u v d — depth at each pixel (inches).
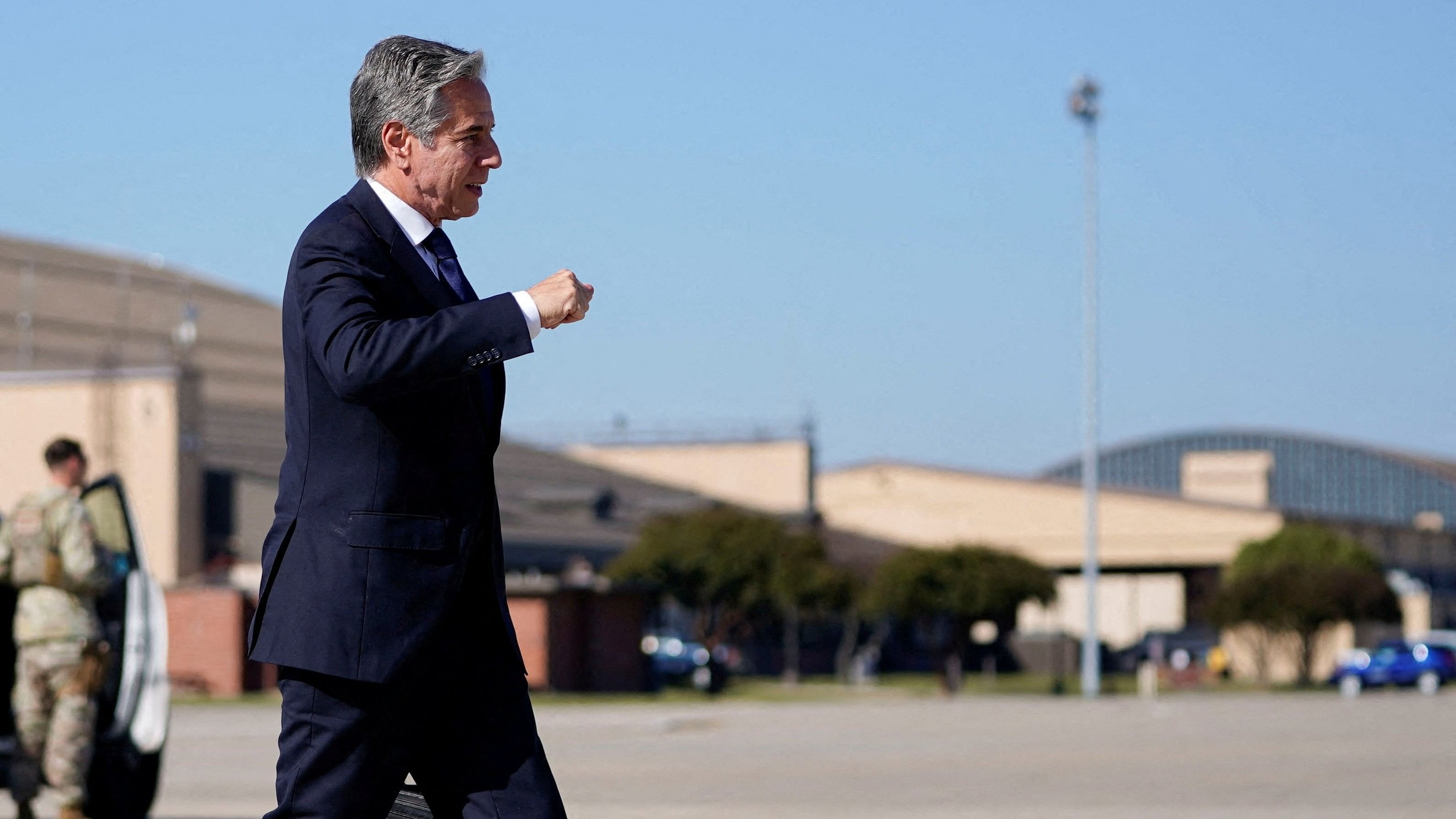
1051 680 3176.7
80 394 2153.1
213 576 2122.3
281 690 187.9
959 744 1008.2
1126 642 4037.9
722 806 600.7
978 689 2664.9
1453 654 2719.0
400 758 188.5
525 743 192.7
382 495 182.4
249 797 629.6
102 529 509.7
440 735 192.5
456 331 175.2
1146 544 3563.0
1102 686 2778.1
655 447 3806.6
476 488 188.4
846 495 3796.8
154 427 2129.7
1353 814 558.9
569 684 1929.1
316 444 183.8
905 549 2481.5
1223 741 1011.9
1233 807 587.2
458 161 190.5
